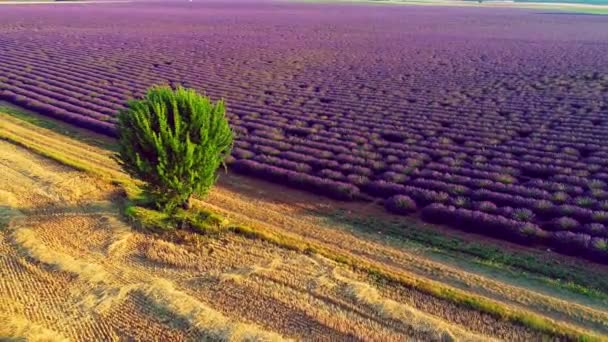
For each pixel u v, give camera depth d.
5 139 32.84
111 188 25.69
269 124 38.41
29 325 15.70
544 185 26.47
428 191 25.75
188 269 19.28
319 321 16.39
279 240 21.20
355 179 27.88
